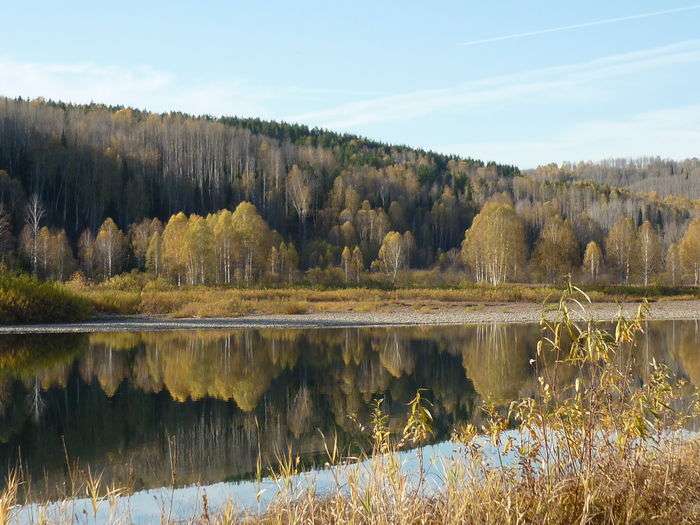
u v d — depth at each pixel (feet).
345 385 59.36
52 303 116.67
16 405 50.75
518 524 16.55
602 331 19.72
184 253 192.75
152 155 306.76
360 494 19.70
